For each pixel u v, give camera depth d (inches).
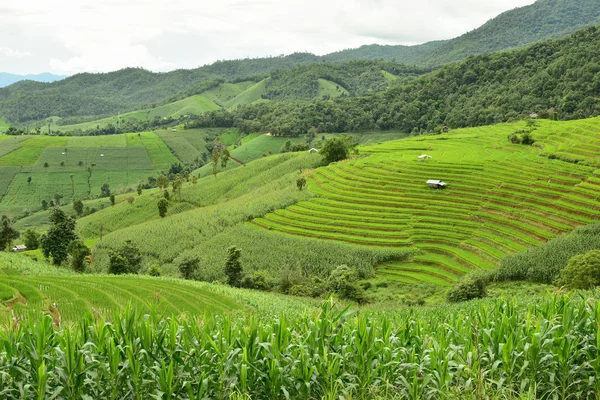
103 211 5703.7
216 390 355.6
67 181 7598.4
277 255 2997.0
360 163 4879.4
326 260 2856.8
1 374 334.3
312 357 378.3
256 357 369.7
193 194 5733.3
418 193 3722.9
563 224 2743.6
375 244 3038.9
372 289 2466.8
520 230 2829.7
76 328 388.2
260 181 5644.7
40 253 3754.9
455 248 2834.6
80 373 335.9
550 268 2169.0
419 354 396.5
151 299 1565.0
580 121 5408.5
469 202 3383.4
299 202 4025.6
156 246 3693.4
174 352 364.2
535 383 350.0
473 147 5216.5
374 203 3715.6
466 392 355.6
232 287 2439.7
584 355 384.5
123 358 363.3
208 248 3336.6
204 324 418.0
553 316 399.2
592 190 3058.6
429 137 6392.7
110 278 2105.1
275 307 1739.7
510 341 368.5
